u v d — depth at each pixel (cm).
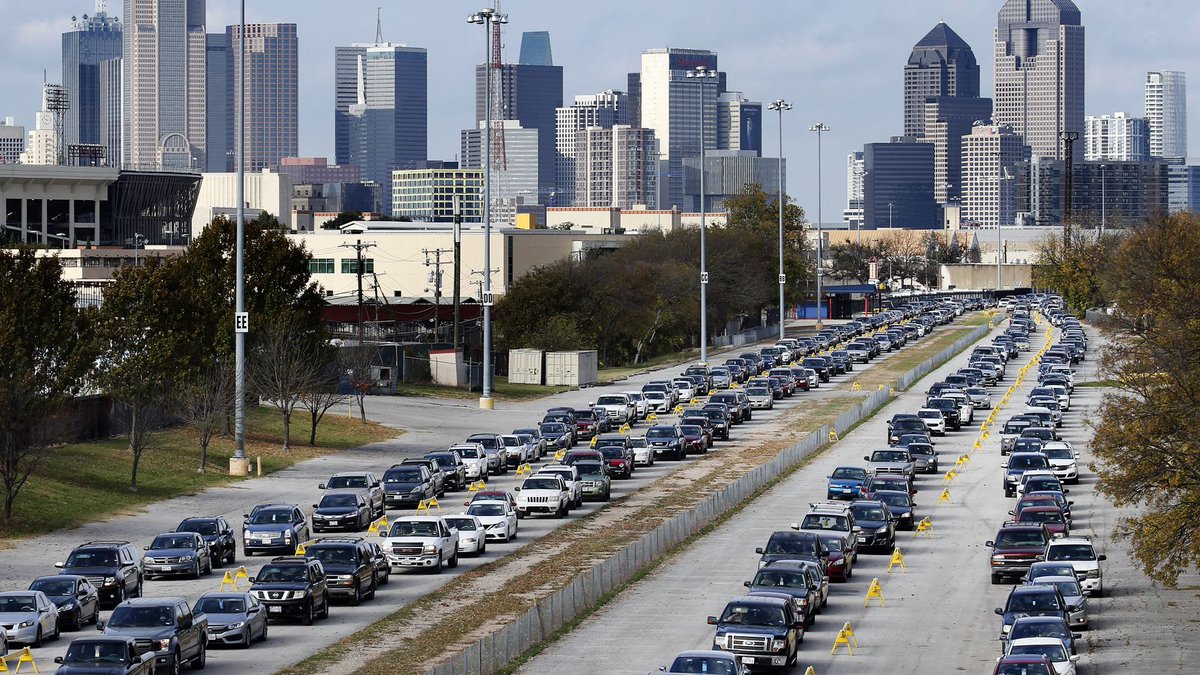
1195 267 7606
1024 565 7331
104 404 11469
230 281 12475
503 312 19675
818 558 7069
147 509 9419
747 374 18175
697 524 8900
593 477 9869
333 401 13975
